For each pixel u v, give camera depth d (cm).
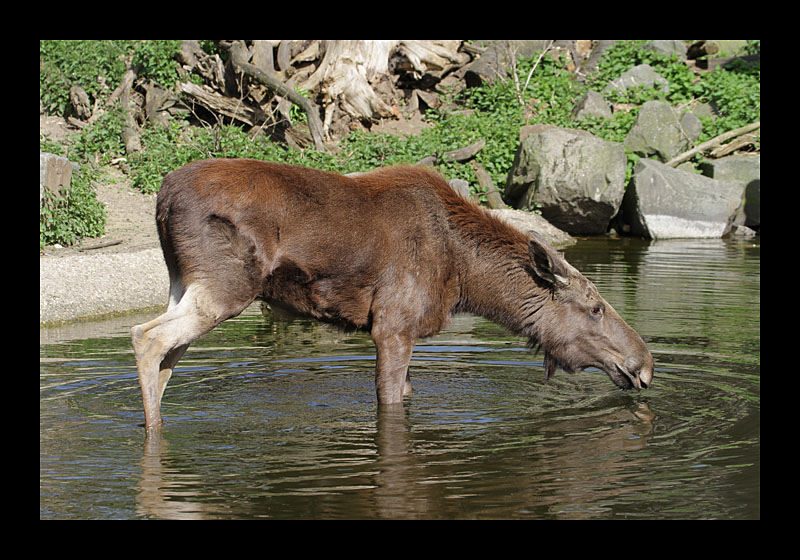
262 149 2094
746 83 2648
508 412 803
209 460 666
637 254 1848
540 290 867
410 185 827
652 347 1048
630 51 2845
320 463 659
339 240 779
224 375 942
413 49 2500
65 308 1223
